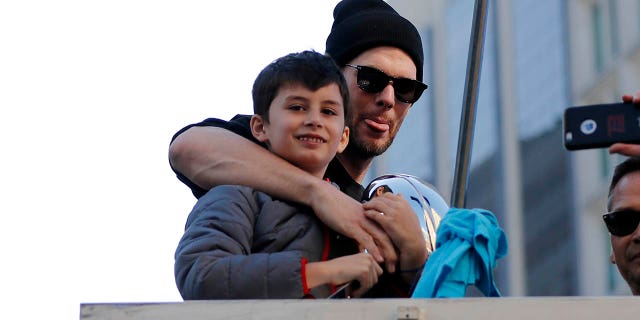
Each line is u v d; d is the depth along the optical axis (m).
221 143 4.49
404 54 5.04
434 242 4.35
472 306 3.43
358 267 4.01
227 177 4.40
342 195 4.29
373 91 4.95
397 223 4.21
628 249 5.07
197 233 4.10
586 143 3.84
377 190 4.52
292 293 3.95
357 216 4.23
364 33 5.01
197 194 4.57
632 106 3.84
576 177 17.62
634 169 5.11
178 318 3.47
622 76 17.64
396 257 4.22
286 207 4.26
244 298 3.95
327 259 4.23
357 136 4.93
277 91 4.40
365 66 4.96
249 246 4.14
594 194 17.48
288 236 4.19
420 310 3.43
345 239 4.30
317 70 4.39
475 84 4.48
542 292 17.62
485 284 3.88
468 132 4.46
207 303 3.47
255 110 4.49
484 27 4.52
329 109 4.39
